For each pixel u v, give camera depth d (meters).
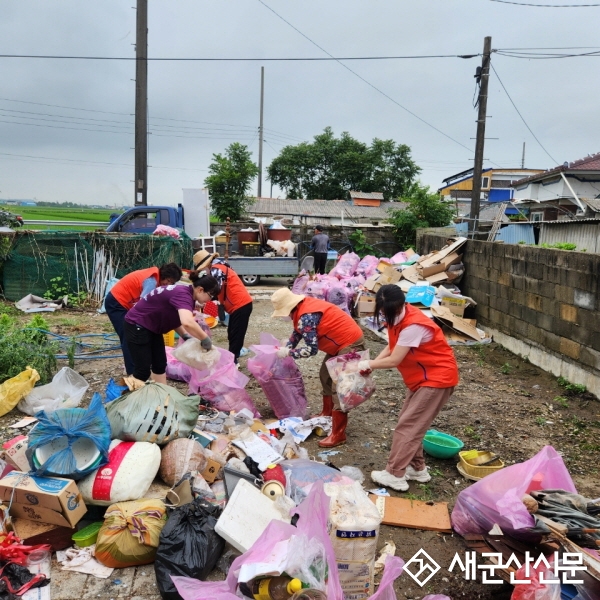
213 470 3.49
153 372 5.02
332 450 4.52
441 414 5.45
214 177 21.69
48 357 5.85
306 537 2.37
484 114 15.73
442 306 9.09
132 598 2.68
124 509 2.93
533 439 4.91
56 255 10.83
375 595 2.43
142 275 5.56
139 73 13.84
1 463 3.47
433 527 3.41
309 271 14.16
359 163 44.03
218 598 2.38
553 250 6.76
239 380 4.88
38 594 2.66
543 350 7.07
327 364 4.39
